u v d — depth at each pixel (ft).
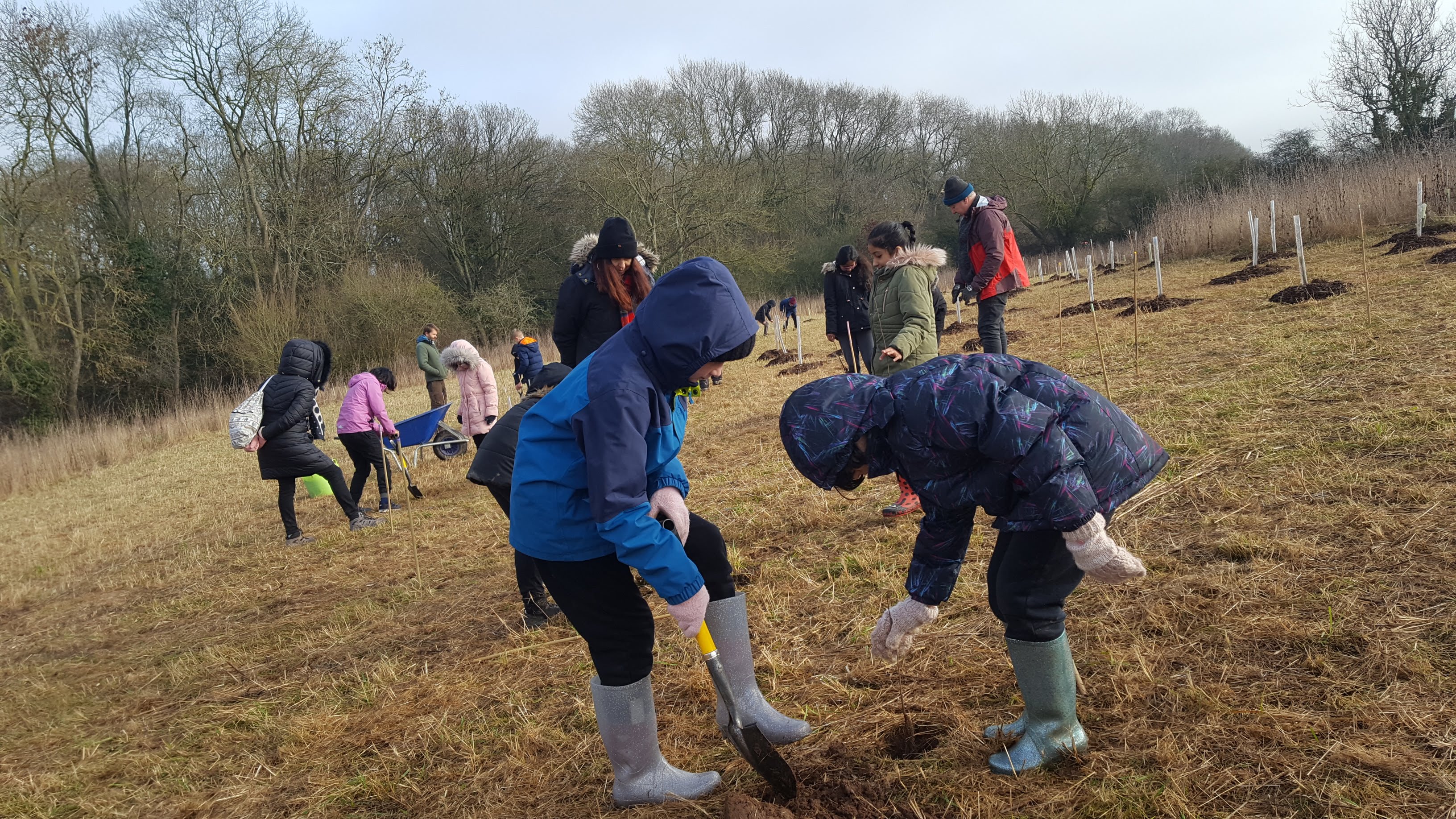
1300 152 109.50
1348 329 23.13
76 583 26.32
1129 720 8.58
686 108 121.08
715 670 8.10
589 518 8.21
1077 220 127.03
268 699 14.14
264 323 89.40
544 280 119.14
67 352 85.71
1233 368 21.75
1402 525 11.20
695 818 8.55
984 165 134.41
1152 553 12.13
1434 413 14.73
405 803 10.10
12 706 15.90
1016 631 8.08
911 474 7.82
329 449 46.03
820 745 9.32
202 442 63.05
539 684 12.55
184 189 93.66
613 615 8.70
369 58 102.32
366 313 94.73
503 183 116.06
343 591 20.36
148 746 13.08
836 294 27.35
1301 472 13.56
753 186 120.88
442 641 15.48
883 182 150.20
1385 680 8.36
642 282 13.89
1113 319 37.81
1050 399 7.60
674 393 8.38
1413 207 50.65
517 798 9.72
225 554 26.71
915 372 7.79
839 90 151.02
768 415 33.01
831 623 12.37
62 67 83.15
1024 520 7.42
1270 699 8.44
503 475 13.83
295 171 98.27
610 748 9.02
